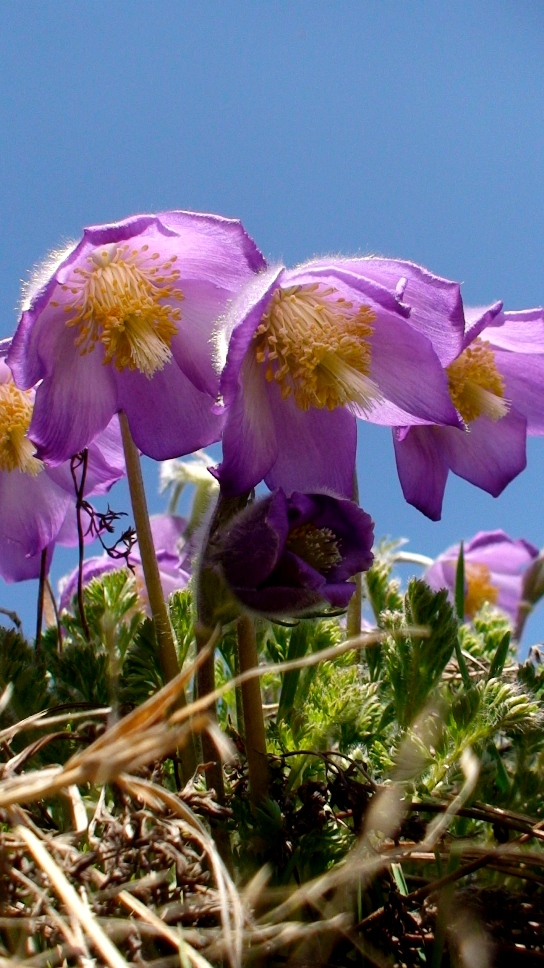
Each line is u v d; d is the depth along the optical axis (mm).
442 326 419
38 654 445
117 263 435
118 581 479
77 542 507
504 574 674
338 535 404
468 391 466
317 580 391
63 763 414
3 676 417
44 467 476
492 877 398
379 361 429
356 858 380
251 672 364
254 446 412
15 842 349
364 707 438
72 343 433
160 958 349
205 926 359
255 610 395
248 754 403
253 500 409
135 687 439
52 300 431
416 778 421
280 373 425
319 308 429
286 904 370
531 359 481
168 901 353
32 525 484
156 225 414
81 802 372
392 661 434
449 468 468
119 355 432
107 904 349
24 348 408
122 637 471
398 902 380
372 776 425
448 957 381
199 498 548
